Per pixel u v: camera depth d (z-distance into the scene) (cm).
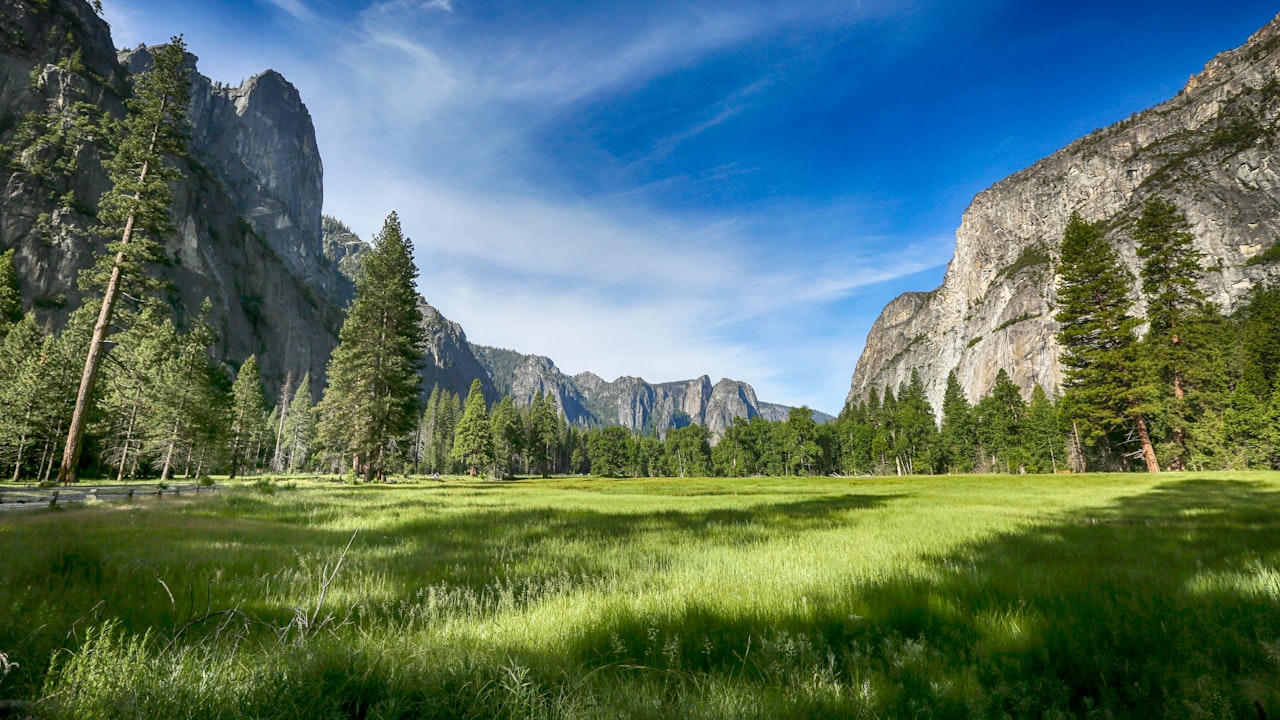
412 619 399
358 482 3888
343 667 267
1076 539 890
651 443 14588
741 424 11975
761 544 910
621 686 286
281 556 724
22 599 385
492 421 10431
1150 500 1814
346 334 4072
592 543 942
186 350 5341
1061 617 405
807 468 11088
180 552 707
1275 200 10131
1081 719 262
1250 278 9438
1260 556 653
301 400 11056
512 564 725
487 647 333
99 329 2645
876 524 1237
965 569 621
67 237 10006
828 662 333
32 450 4281
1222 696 258
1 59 10925
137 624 369
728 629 409
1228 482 2503
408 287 4247
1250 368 5219
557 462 15338
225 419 6109
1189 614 397
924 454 9481
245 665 283
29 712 214
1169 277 4859
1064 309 4916
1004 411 8344
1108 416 4394
